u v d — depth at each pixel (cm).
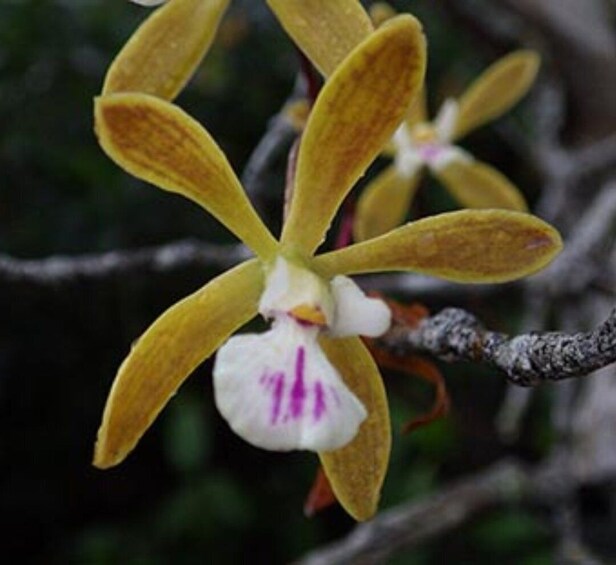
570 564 18
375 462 9
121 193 30
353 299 9
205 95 30
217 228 30
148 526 30
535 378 9
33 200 30
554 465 19
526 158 23
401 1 23
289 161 10
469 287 19
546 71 24
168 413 31
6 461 32
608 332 8
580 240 18
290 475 32
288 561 31
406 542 18
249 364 9
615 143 21
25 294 16
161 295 30
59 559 32
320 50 10
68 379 32
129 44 10
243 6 30
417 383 30
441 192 30
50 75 30
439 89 31
